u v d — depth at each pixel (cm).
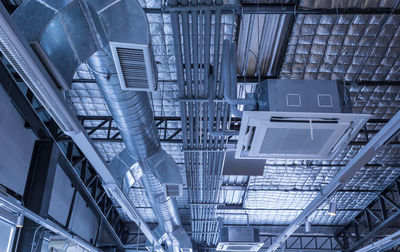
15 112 650
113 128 933
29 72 331
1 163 604
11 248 619
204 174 888
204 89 582
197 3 438
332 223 1580
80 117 884
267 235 1655
